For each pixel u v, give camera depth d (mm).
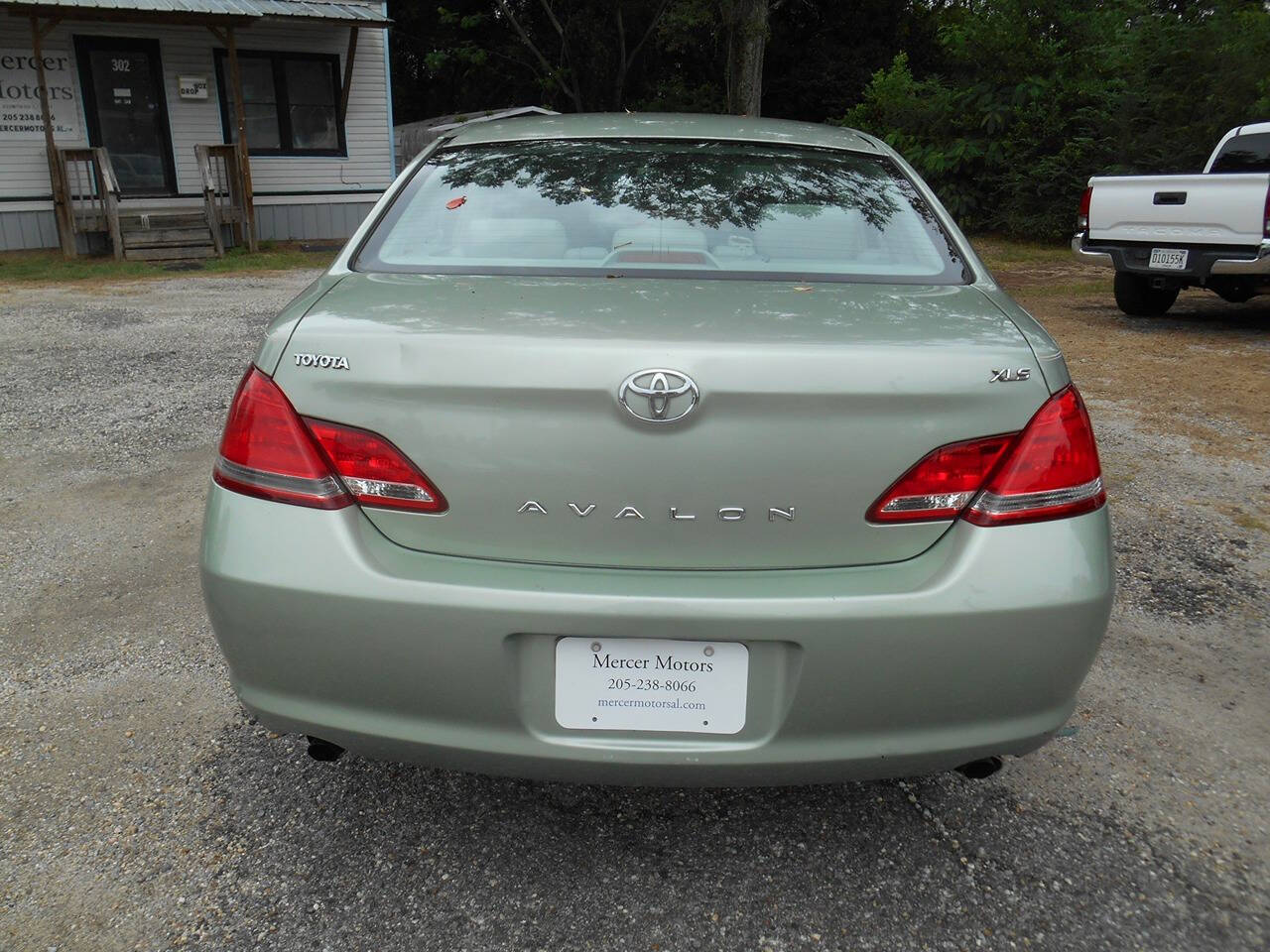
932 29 30094
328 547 1749
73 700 2695
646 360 1674
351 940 1872
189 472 4652
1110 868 2100
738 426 1691
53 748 2475
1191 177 8195
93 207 14609
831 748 1767
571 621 1691
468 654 1713
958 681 1752
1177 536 4000
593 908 1965
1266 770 2459
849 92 29906
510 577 1720
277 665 1805
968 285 2234
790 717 1737
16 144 14727
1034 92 17422
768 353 1690
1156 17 16172
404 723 1787
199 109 16000
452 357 1716
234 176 15500
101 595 3348
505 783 2367
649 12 29953
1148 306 9531
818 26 31094
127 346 7938
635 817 2252
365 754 1856
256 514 1796
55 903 1951
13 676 2816
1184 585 3541
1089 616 1790
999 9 18297
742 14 13305
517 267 2211
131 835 2158
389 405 1743
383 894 1994
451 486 1739
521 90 34625
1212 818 2266
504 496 1729
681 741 1761
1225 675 2920
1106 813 2283
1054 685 1812
